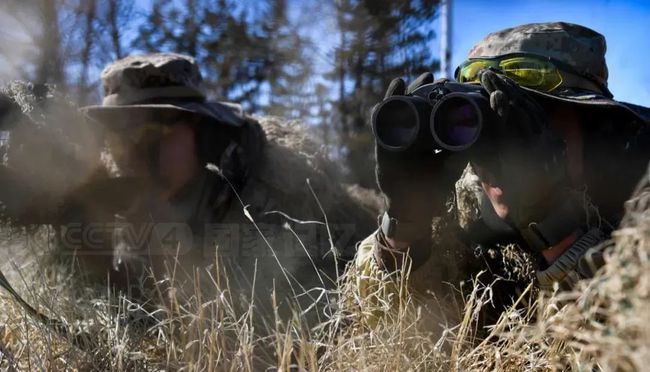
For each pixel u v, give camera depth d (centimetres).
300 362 173
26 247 272
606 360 141
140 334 214
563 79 191
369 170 477
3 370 184
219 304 201
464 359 180
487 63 194
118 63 269
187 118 250
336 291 205
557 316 161
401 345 179
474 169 184
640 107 199
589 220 177
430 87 178
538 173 168
